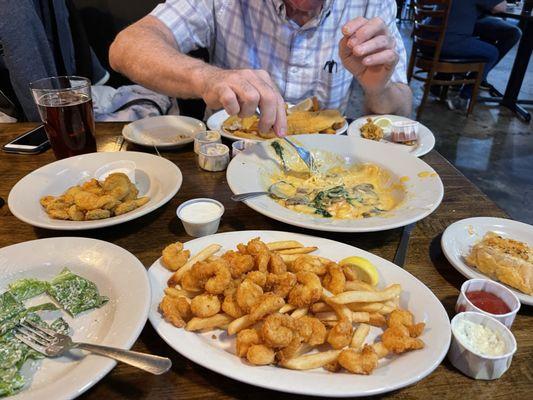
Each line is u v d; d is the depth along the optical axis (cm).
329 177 133
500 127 450
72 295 75
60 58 255
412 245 100
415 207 105
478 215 113
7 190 120
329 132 161
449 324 69
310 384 59
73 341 68
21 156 141
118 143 151
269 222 108
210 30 202
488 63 454
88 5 305
